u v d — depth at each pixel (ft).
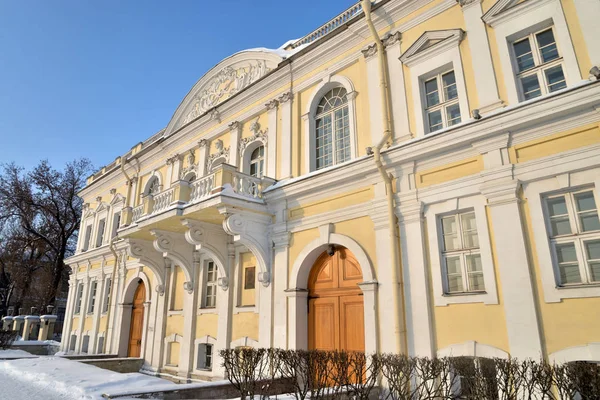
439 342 22.45
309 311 30.86
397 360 19.79
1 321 87.35
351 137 30.83
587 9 21.61
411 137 27.02
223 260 36.63
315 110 35.27
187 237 34.78
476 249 22.77
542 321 19.29
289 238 32.27
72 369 27.40
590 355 17.49
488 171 22.34
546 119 20.83
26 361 31.60
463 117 25.07
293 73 36.96
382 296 25.39
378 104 29.60
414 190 25.32
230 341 35.17
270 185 34.83
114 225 60.29
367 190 28.22
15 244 89.51
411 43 28.99
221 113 43.62
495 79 24.12
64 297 130.11
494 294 20.98
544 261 19.88
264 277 32.48
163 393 20.48
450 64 26.71
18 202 86.94
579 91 19.63
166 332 43.57
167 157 51.80
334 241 29.04
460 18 26.76
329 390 20.51
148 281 48.44
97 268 61.98
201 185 33.88
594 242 19.34
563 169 20.06
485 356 20.39
